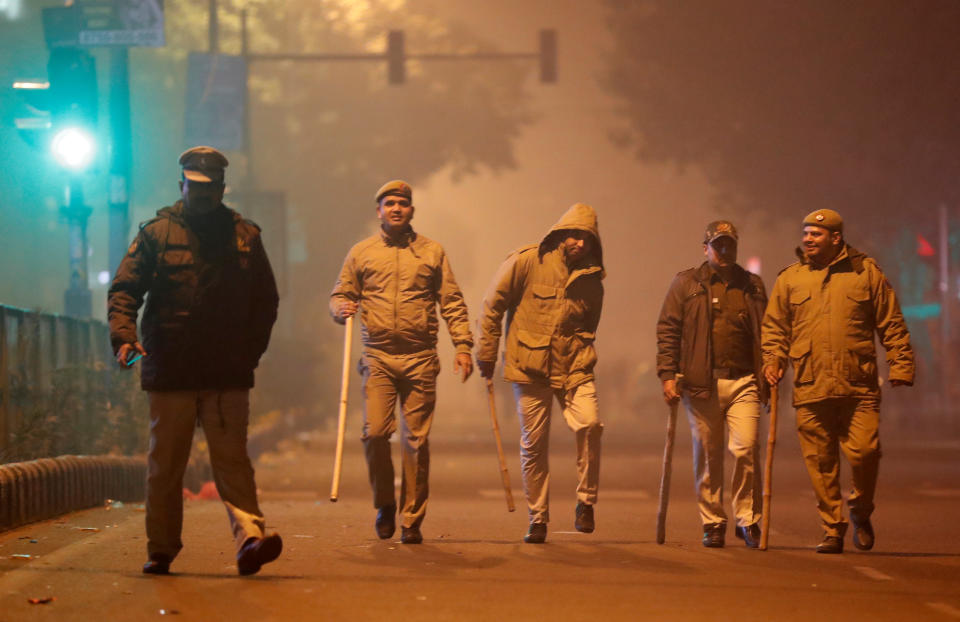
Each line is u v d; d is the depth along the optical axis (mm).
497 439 20422
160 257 15586
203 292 15594
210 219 15719
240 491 15750
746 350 20469
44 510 21516
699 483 20469
